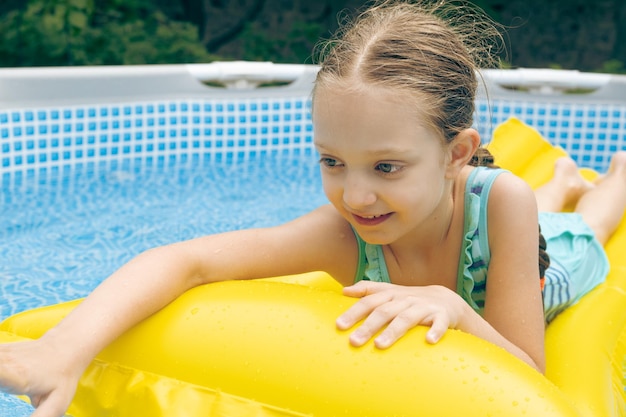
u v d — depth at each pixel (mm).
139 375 1334
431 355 1222
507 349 1424
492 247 1589
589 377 1585
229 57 8266
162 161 4023
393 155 1316
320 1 8492
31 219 3043
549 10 8680
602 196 2480
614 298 2027
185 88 4035
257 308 1345
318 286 1948
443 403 1167
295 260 1614
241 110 4184
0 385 1149
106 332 1293
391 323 1265
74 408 1384
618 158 2627
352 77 1318
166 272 1402
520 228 1550
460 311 1340
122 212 3180
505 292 1550
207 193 3525
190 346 1318
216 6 8672
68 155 3723
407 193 1350
